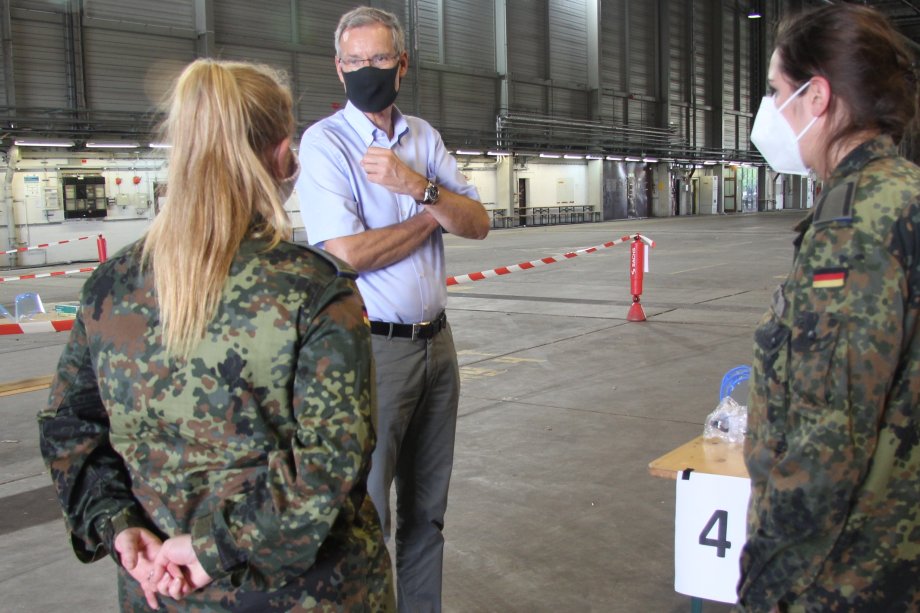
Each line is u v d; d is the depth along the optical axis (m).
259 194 1.34
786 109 1.38
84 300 1.37
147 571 1.29
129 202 20.89
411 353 2.43
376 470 2.41
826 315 1.21
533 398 5.91
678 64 38.62
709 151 40.50
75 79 19.45
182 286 1.26
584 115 34.06
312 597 1.32
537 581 3.17
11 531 3.79
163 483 1.32
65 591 3.20
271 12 23.19
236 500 1.26
